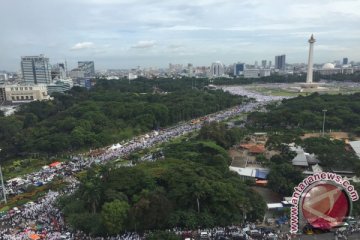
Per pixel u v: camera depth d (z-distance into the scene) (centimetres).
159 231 11669
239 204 12962
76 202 14025
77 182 17812
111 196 13050
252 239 11331
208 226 12381
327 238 10850
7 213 14388
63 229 12688
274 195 16000
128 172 14725
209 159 17812
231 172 17162
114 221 11981
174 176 14462
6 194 16938
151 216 12219
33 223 13312
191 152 19612
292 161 19288
